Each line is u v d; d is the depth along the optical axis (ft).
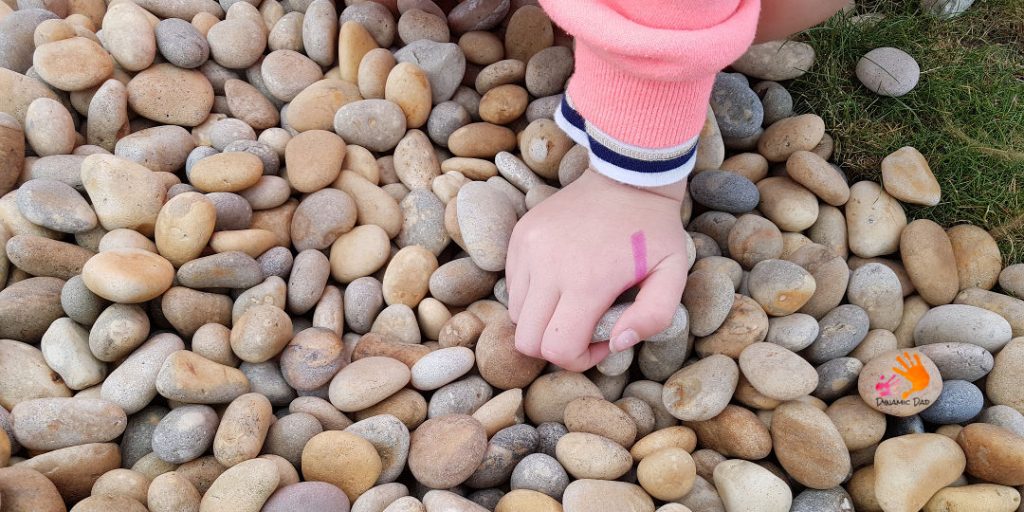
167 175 1.83
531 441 1.62
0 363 1.62
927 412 1.66
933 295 1.81
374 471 1.57
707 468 1.64
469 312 1.76
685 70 1.52
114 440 1.61
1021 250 1.87
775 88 2.00
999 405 1.68
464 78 2.05
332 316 1.74
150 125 1.95
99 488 1.52
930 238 1.83
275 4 2.10
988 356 1.68
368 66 1.95
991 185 1.91
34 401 1.57
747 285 1.78
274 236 1.80
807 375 1.63
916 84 1.99
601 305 1.62
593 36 1.53
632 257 1.64
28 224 1.73
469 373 1.71
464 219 1.77
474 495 1.61
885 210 1.88
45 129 1.82
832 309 1.77
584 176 1.75
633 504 1.55
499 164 1.88
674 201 1.73
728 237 1.85
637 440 1.66
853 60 2.05
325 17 2.01
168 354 1.64
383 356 1.69
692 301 1.72
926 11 2.10
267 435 1.59
